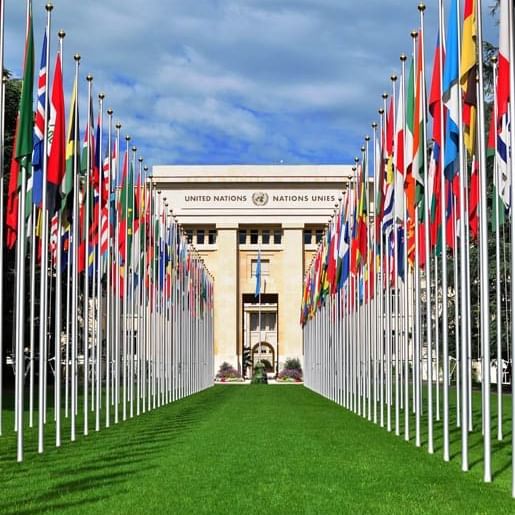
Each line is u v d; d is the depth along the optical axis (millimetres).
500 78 21391
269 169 117938
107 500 16391
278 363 117875
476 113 22828
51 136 27641
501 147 27125
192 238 119375
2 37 24516
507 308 52594
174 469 21188
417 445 27594
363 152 39000
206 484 18641
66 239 36625
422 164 27094
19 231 25375
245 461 22953
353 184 45781
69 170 30188
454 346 70625
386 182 33906
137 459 23391
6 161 55000
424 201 28250
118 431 33594
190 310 71250
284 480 19344
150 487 18125
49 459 23656
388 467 21891
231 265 117125
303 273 117375
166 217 59781
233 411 46750
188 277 69062
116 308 41969
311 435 31375
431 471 21141
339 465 22203
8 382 73375
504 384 71438
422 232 30609
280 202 117938
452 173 24172
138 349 51000
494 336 55594
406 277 36625
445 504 16188
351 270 46844
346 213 46156
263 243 120562
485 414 19844
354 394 47312
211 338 94875
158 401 53469
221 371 112500
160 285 57750
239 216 117688
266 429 34000
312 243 119875
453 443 28469
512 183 18891
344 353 54438
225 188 118062
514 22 18844
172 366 60969
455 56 23047
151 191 50688
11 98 55406
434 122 25203
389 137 32781
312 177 117375
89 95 33500
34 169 27312
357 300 47062
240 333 117500
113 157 41969
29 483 18719
